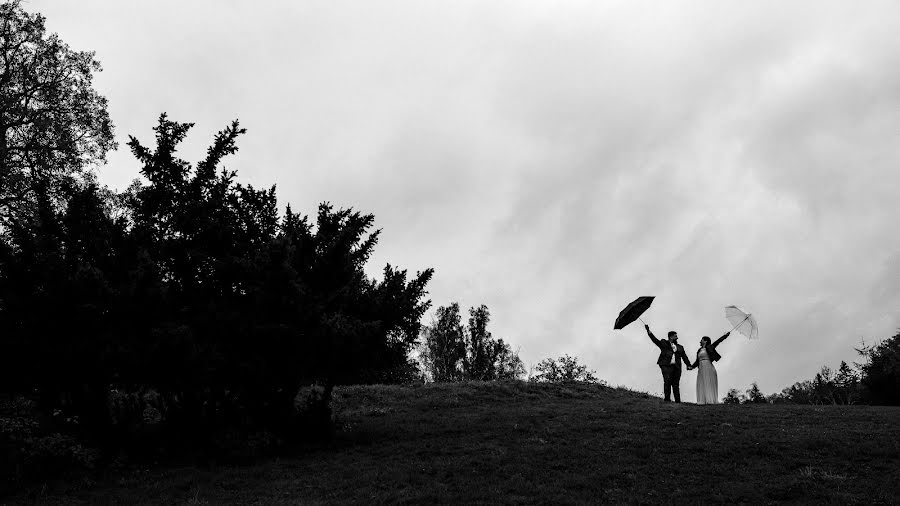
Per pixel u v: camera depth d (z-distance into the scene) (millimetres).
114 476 11102
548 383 24797
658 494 8836
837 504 7980
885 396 31078
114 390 14453
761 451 10938
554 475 10070
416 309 14539
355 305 13711
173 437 13086
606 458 11000
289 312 12328
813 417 14148
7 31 26656
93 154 28250
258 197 14930
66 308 11516
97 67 28922
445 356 57719
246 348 12531
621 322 18250
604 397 22531
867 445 10789
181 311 12867
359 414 17797
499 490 9219
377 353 13500
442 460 11398
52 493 10055
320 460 11844
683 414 15234
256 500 9367
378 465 11242
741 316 17125
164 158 14945
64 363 11625
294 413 13797
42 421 12992
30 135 26297
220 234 13734
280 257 12047
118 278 12789
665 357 18812
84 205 13758
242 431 13523
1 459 11234
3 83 26047
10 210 23844
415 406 19328
